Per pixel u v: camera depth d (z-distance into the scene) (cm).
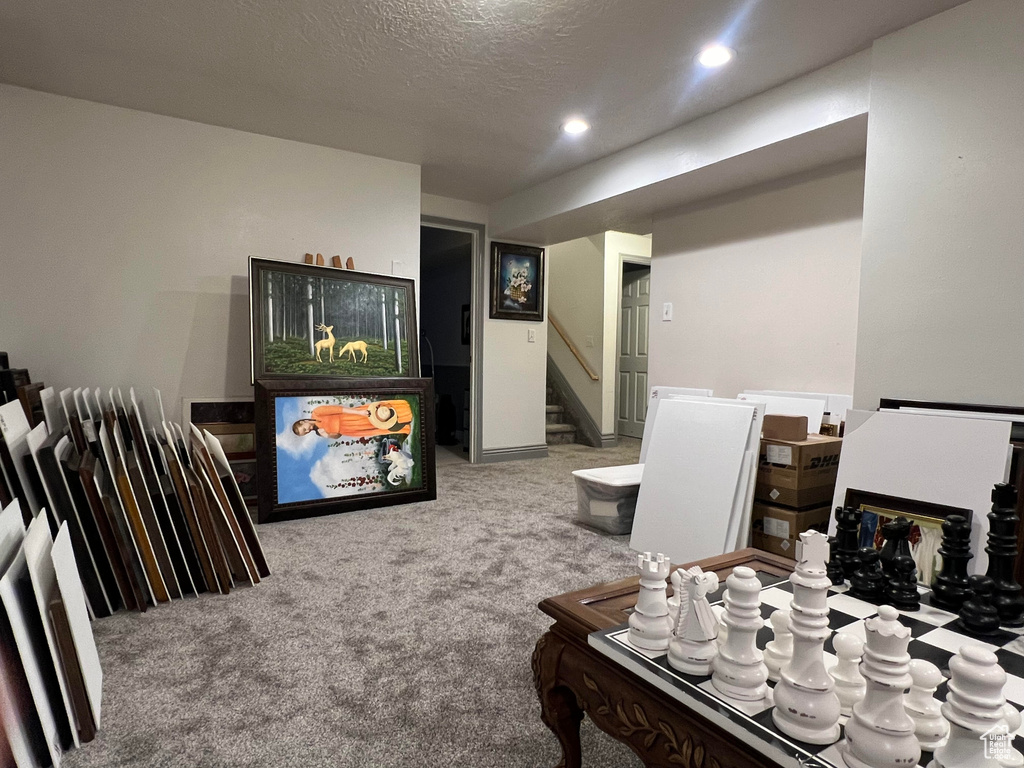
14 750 114
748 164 309
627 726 93
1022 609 106
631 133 338
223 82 280
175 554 223
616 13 217
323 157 369
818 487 251
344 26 229
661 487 276
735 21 221
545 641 114
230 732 139
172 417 331
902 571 117
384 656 175
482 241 512
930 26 215
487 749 134
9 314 292
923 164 217
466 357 682
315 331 344
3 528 130
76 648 134
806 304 321
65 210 302
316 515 327
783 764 69
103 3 215
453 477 455
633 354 693
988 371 201
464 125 329
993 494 115
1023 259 192
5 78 280
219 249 341
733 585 83
